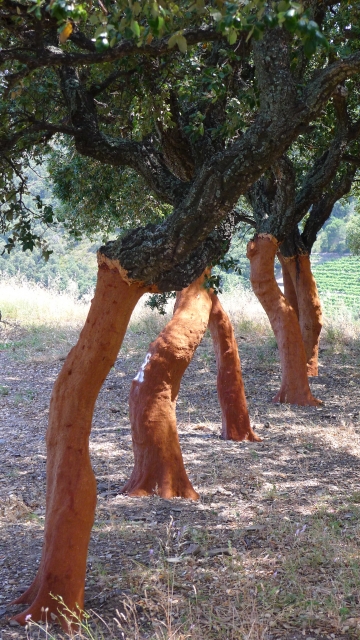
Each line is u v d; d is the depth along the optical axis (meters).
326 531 4.93
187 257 3.93
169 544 4.79
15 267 23.58
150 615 3.79
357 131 8.52
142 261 3.64
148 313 15.86
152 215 10.96
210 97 4.56
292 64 4.81
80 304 17.02
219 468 6.75
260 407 9.52
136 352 13.12
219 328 7.88
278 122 3.18
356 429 8.28
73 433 3.86
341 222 57.16
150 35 2.73
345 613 3.71
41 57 3.50
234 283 21.66
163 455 5.98
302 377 9.72
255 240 9.51
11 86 3.55
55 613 3.74
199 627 3.56
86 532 3.85
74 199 10.63
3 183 4.57
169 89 4.98
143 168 4.64
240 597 3.95
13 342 13.91
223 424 7.98
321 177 8.89
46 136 5.13
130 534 4.99
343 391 10.34
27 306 16.56
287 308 9.70
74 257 25.97
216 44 4.95
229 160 3.27
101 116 6.21
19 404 9.93
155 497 5.86
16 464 7.20
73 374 3.88
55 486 3.85
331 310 17.58
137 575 4.27
